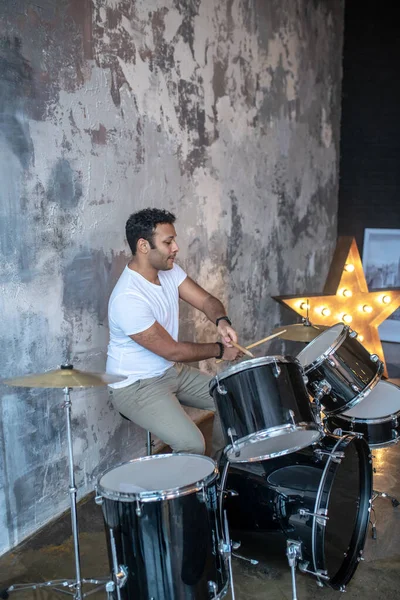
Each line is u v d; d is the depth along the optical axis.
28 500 2.83
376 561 2.59
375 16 5.77
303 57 5.27
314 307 4.76
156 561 1.95
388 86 5.81
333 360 2.69
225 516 2.27
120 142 3.28
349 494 2.49
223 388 2.30
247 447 2.39
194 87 3.89
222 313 2.92
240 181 4.51
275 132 4.95
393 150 5.88
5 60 2.55
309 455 2.36
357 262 4.85
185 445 2.59
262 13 4.62
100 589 2.32
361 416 2.90
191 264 4.00
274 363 2.28
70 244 2.99
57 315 2.93
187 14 3.78
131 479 2.10
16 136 2.63
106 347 3.29
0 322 2.62
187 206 3.91
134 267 2.77
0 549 2.68
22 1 2.62
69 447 2.24
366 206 6.07
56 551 2.71
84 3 2.97
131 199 3.40
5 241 2.62
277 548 2.41
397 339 6.03
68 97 2.91
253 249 4.76
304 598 2.36
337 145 6.06
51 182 2.84
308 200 5.59
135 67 3.36
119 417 3.44
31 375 2.19
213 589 2.02
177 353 2.65
